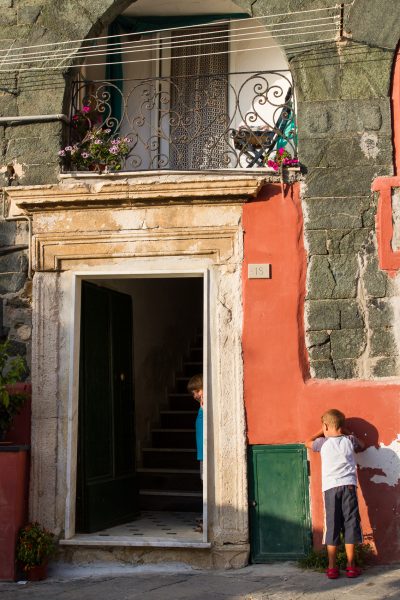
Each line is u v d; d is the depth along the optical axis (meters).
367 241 6.63
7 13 7.44
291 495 6.42
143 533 6.98
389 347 6.50
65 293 6.99
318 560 6.20
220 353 6.67
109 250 6.95
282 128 7.37
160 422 9.83
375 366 6.50
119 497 7.61
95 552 6.59
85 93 8.13
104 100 8.12
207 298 6.76
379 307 6.55
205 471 6.50
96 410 7.32
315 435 6.31
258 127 7.55
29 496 6.70
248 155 7.10
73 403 6.84
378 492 6.30
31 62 7.31
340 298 6.60
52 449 6.75
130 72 8.49
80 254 6.98
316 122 6.80
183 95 8.32
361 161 6.71
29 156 7.18
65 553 6.62
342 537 6.24
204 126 8.19
